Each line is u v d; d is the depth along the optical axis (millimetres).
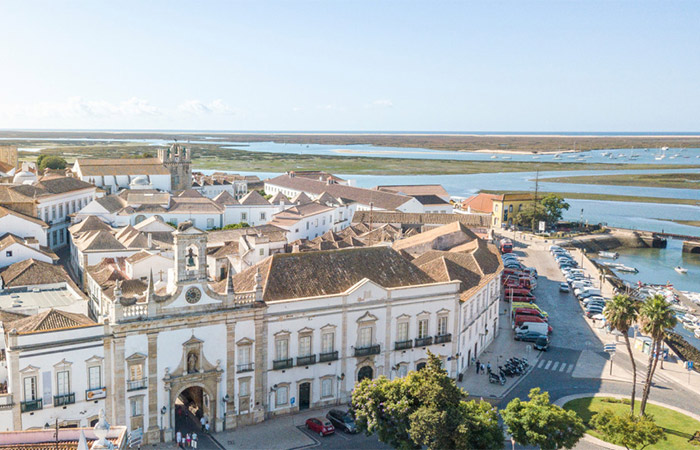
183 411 72562
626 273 166125
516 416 59219
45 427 58906
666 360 93688
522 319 102938
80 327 59844
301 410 73562
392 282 80312
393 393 59875
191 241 64250
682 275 165625
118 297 61531
